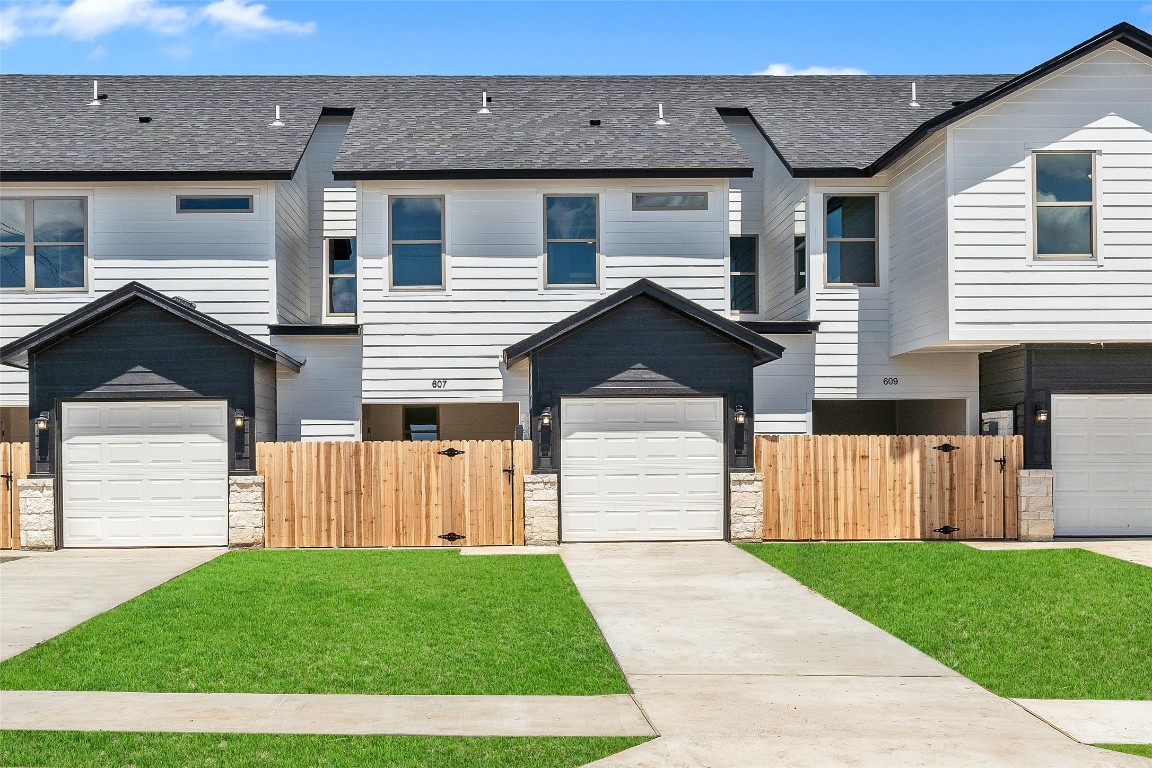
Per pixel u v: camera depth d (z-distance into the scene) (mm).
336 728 6527
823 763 5879
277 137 18156
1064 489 15633
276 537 15070
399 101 20891
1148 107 14883
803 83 22438
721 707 7020
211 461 15258
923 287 15828
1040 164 15000
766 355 15523
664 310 15352
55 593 11227
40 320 16828
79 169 16453
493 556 13969
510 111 19953
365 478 15156
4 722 6652
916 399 17703
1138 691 7473
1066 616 9891
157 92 20922
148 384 15125
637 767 5812
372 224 17094
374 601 10602
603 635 9211
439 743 6230
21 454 15094
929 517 15469
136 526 15203
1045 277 14867
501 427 22656
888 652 8633
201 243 17047
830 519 15453
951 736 6383
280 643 8781
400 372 17047
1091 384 15484
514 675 7828
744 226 20516
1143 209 14883
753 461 15398
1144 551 14078
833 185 17312
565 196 17375
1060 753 6062
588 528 15328
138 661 8188
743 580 12023
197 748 6129
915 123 19141
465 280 17141
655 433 15406
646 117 19625
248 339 15000
